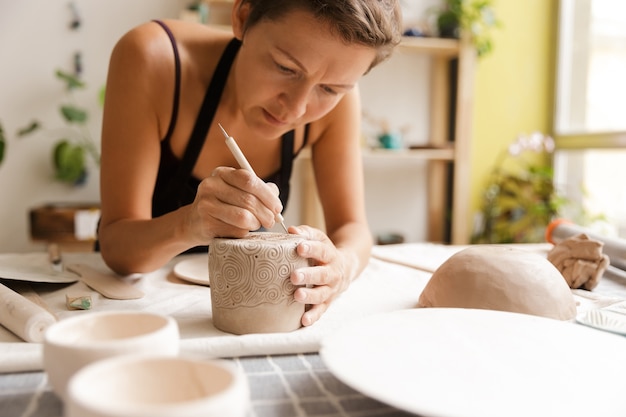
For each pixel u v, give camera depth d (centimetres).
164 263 88
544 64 315
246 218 65
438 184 308
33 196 271
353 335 52
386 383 42
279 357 58
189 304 76
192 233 73
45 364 39
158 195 114
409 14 303
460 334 55
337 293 75
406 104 301
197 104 104
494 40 308
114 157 94
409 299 80
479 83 309
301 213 290
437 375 45
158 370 33
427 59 301
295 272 63
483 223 303
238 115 107
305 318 65
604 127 287
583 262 88
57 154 256
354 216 112
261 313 62
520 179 296
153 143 98
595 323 65
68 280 81
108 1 269
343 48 72
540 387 44
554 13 312
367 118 281
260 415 44
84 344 37
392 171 305
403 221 308
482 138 312
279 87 78
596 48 291
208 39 109
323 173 117
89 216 242
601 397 43
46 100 268
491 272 69
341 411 46
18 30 262
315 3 69
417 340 52
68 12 266
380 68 296
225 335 62
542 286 68
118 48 98
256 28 78
